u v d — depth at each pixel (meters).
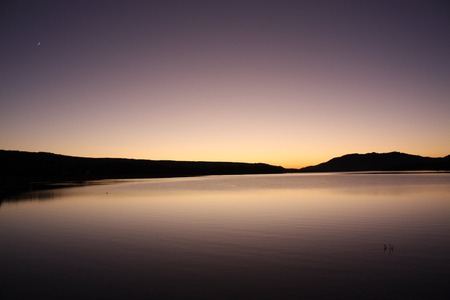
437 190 41.16
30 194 37.28
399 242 13.72
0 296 8.28
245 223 18.34
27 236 15.08
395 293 8.40
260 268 10.34
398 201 28.91
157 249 12.68
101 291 8.57
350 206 25.73
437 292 8.45
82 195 36.50
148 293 8.44
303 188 49.31
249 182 75.81
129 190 45.31
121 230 16.44
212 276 9.64
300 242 13.74
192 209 24.56
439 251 12.28
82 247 13.04
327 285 8.94
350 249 12.57
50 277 9.60
